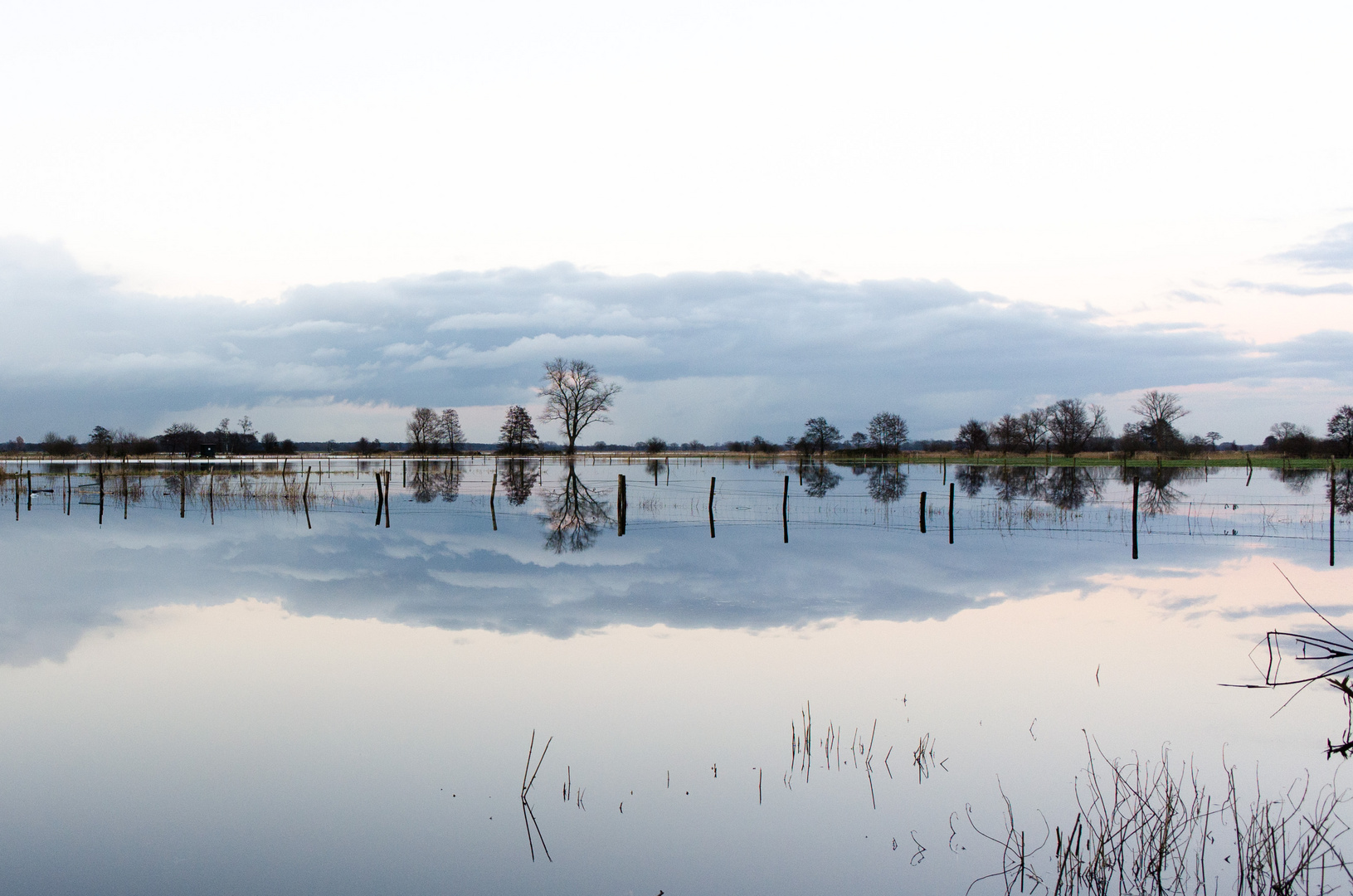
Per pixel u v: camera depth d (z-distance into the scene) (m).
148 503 40.47
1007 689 11.95
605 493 47.09
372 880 7.16
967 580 19.66
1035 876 7.16
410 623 15.68
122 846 7.76
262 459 108.81
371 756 9.74
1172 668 12.93
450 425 133.00
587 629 15.20
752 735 10.27
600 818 8.27
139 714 11.10
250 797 8.77
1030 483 58.31
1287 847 7.49
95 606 17.30
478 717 10.94
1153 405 111.44
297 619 16.05
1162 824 7.98
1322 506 37.72
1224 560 22.48
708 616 16.16
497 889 7.07
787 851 7.67
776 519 32.44
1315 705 11.30
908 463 98.44
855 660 13.29
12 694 11.93
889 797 8.68
